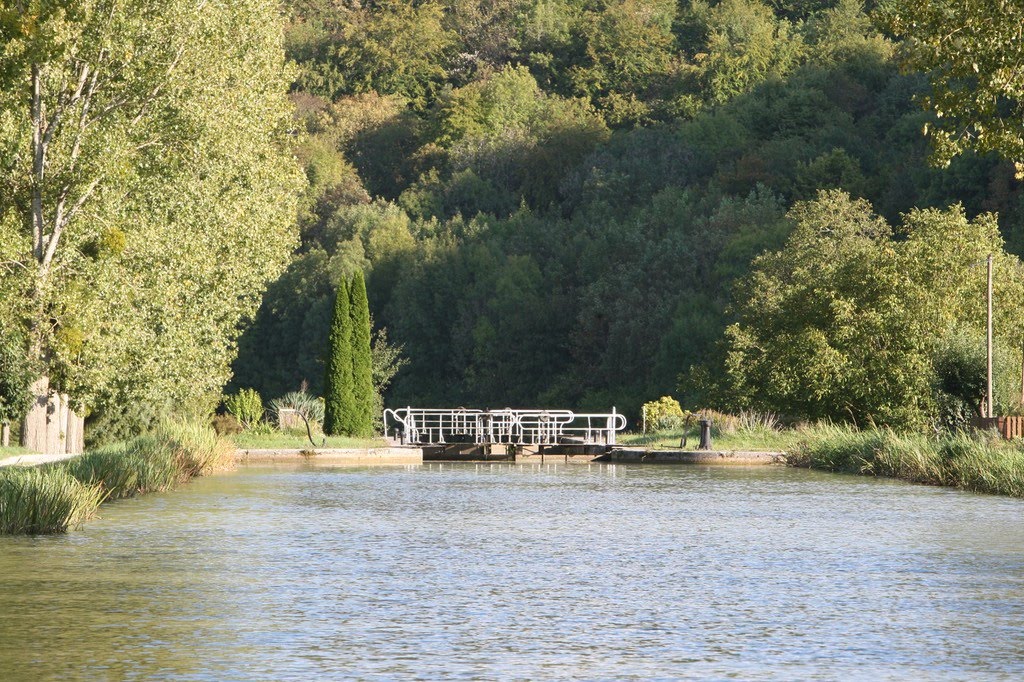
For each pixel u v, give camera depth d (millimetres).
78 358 52906
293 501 39438
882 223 105938
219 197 60344
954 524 32656
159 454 45750
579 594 21859
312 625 19078
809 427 69562
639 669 16344
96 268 52656
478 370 151375
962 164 126688
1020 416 58375
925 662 16719
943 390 66188
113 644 17688
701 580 23422
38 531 30375
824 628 18953
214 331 61938
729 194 152625
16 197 53562
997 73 34969
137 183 54688
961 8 35500
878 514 35375
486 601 21141
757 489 45000
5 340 50875
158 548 27578
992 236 76562
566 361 148500
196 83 55781
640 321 135250
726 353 89625
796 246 104250
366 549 27625
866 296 73625
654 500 40344
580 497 41656
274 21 63469
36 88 52500
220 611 20125
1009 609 20453
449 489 45188
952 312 70688
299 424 81938
